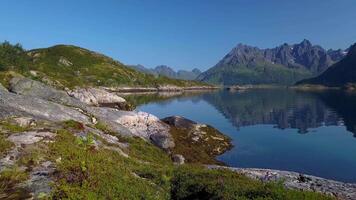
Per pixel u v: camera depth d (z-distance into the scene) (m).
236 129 71.25
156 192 15.20
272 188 14.69
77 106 49.41
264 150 51.03
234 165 42.28
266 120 87.19
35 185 12.76
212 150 48.94
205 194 15.62
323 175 38.25
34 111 34.88
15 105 34.41
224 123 80.62
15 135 18.62
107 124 39.81
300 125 78.44
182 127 52.72
